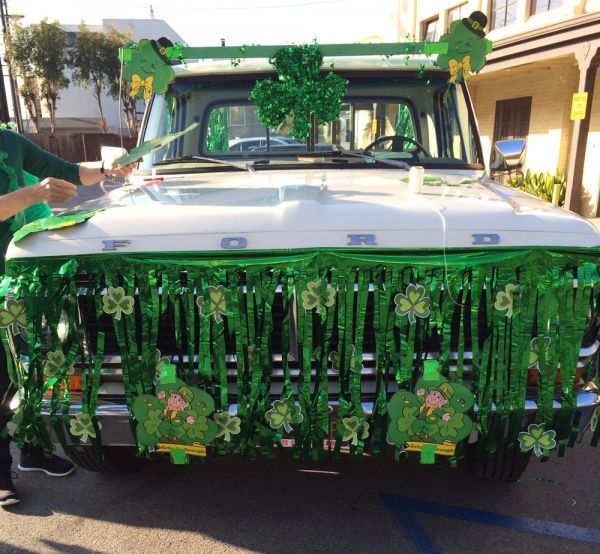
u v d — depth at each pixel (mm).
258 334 2152
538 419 2193
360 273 2107
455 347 2174
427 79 3574
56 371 2195
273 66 3535
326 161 3383
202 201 2404
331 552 2463
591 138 11570
